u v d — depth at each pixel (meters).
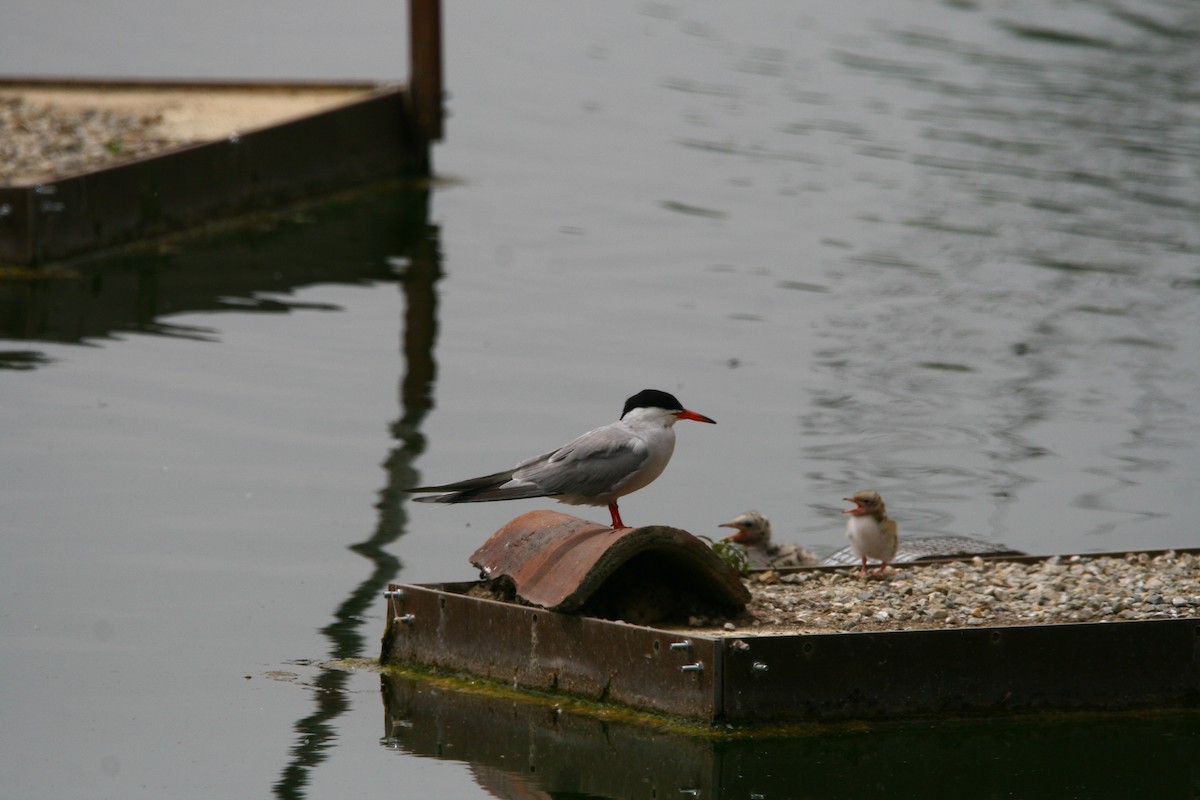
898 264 21.75
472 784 8.49
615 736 8.81
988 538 12.77
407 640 10.07
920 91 31.91
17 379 15.57
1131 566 10.91
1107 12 39.69
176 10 38.44
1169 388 17.08
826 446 15.04
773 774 8.62
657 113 30.42
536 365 17.06
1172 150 27.88
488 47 35.72
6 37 34.50
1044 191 25.39
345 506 12.91
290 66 32.72
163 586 11.20
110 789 8.29
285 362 16.72
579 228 23.36
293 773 8.54
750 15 39.00
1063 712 9.16
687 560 9.42
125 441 14.08
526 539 9.87
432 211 24.23
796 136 28.72
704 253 22.14
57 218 19.39
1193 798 8.61
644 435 9.95
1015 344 18.55
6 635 10.27
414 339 17.86
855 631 9.20
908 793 8.59
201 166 21.89
